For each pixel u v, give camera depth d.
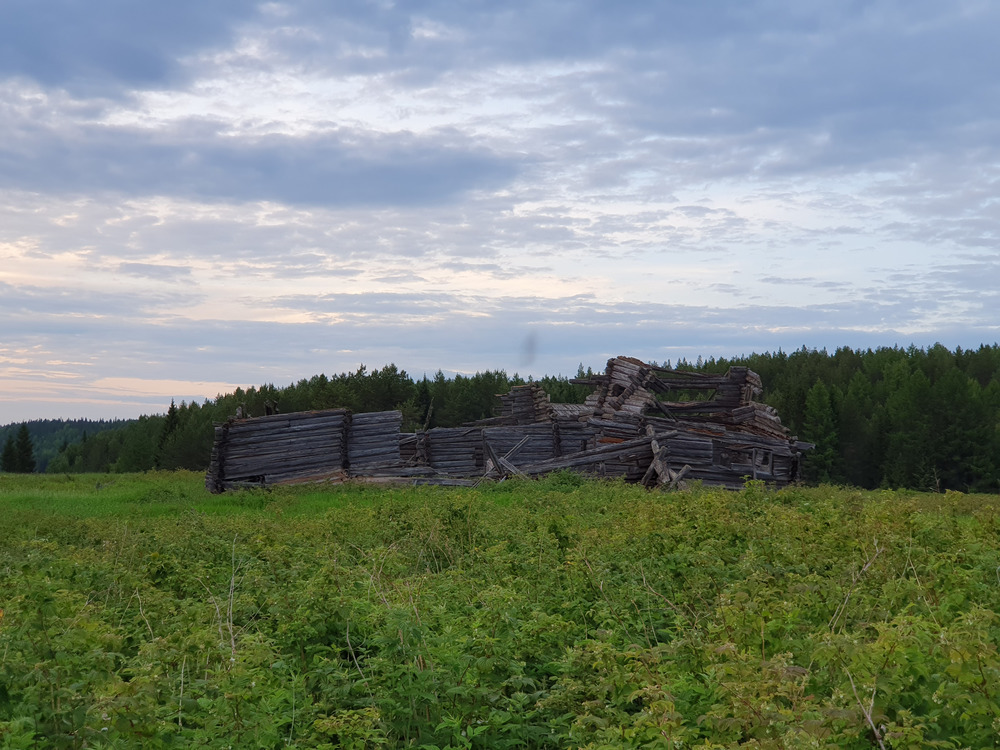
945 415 89.94
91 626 6.43
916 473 87.12
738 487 34.28
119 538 14.36
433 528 13.61
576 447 35.19
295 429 31.50
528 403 45.28
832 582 7.36
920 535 9.62
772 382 145.62
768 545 9.54
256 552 12.63
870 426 98.62
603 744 4.65
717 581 8.38
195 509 22.41
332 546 12.46
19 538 15.04
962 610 6.98
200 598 9.78
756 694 4.57
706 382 39.97
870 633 6.36
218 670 5.78
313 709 5.80
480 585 9.73
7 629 6.30
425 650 6.20
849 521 10.59
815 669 5.46
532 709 6.09
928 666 4.93
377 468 32.25
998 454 86.81
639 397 37.97
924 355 147.12
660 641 7.45
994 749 4.37
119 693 4.76
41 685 4.85
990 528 10.95
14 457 123.69
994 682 4.46
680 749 4.43
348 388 97.69
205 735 5.09
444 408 114.56
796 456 36.78
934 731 4.62
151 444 112.69
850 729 4.27
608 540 11.13
